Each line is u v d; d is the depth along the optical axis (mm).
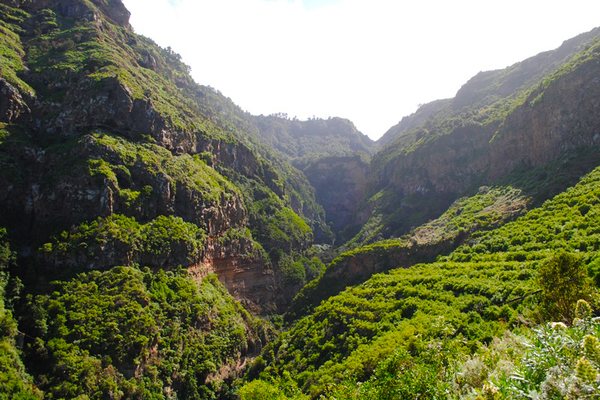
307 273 114312
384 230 125562
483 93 165125
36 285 54312
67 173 64625
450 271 53906
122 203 66812
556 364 10805
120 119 76188
